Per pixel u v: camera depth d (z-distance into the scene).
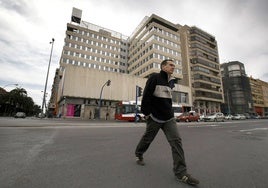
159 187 1.93
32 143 4.23
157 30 46.50
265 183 2.12
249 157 3.46
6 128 7.28
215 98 57.53
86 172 2.34
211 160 3.17
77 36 51.19
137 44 54.34
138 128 9.17
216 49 65.19
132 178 2.17
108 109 35.44
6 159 2.81
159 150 3.91
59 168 2.47
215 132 8.34
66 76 31.72
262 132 8.52
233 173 2.48
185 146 4.57
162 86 2.56
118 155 3.33
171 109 2.53
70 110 31.58
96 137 5.60
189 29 60.81
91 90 33.44
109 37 57.62
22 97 62.38
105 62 54.75
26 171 2.30
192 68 56.81
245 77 68.25
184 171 2.15
